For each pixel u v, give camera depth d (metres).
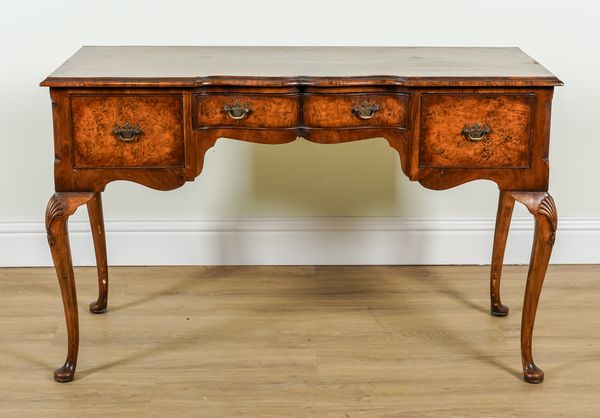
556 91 3.62
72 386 2.88
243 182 3.68
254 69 2.86
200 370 2.97
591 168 3.70
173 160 2.80
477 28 3.57
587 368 3.00
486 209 3.73
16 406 2.78
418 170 2.82
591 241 3.77
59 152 2.78
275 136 2.80
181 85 2.72
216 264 3.76
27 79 3.57
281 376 2.94
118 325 3.27
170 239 3.72
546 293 3.53
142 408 2.77
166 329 3.24
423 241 3.75
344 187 3.69
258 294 3.50
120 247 3.73
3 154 3.63
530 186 2.82
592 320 3.32
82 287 3.56
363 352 3.09
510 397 2.83
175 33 3.55
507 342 3.16
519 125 2.77
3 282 3.60
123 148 2.78
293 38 3.57
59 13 3.52
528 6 3.55
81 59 3.02
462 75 2.76
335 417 2.72
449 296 3.50
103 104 2.74
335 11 3.54
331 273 3.69
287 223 3.72
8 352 3.08
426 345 3.14
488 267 3.75
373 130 2.80
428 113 2.77
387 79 2.74
